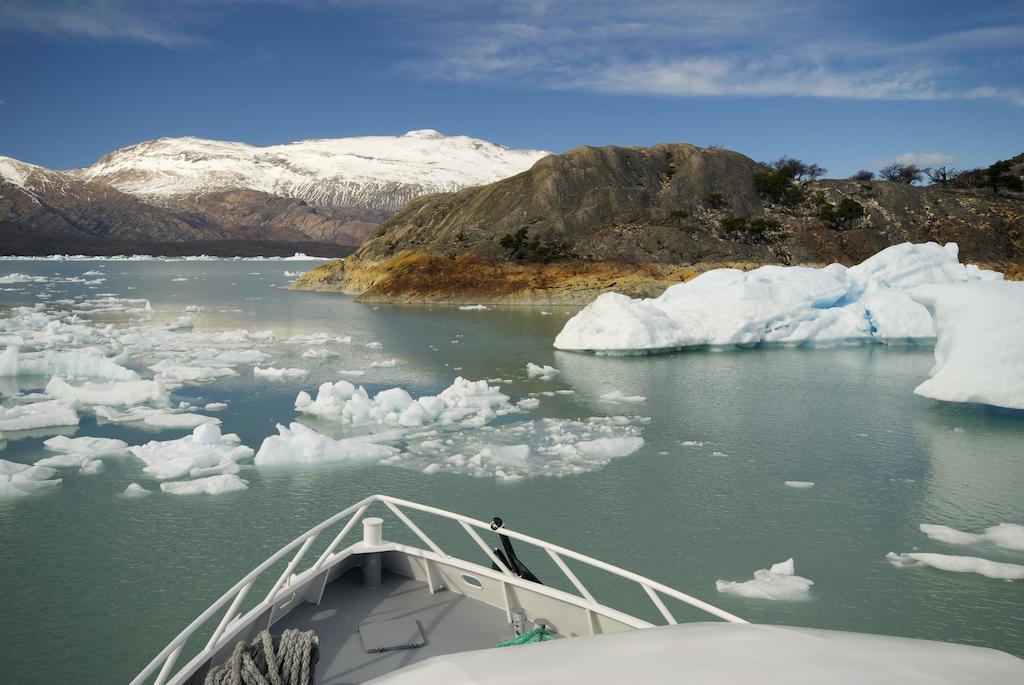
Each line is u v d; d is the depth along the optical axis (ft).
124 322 151.33
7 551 39.63
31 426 64.44
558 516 44.91
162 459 54.49
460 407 71.41
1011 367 69.26
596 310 113.29
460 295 206.90
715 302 118.62
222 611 33.45
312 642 14.06
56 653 30.35
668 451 58.75
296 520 44.01
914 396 80.23
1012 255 255.09
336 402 70.49
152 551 39.68
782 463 55.77
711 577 37.06
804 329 118.21
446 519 44.27
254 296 227.61
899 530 43.09
